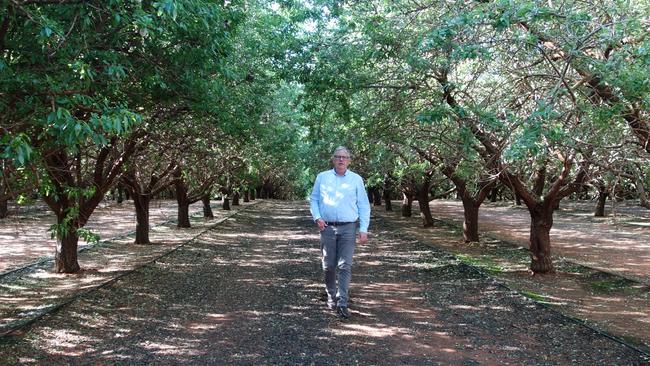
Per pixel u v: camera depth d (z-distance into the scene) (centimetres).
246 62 1098
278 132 1766
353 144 1109
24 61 458
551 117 480
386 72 915
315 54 970
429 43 524
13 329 616
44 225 2050
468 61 904
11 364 513
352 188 669
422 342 591
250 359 530
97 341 590
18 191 487
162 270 1080
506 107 672
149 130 978
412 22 815
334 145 1188
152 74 637
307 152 1997
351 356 540
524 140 421
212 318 693
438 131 911
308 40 991
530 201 1058
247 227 2175
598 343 588
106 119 354
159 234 1816
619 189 894
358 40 934
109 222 2266
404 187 2455
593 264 1206
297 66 971
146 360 526
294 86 1792
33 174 479
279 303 780
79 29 492
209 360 526
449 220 2489
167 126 1016
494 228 2095
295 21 1010
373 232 1953
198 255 1318
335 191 667
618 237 1797
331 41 978
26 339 591
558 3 559
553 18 507
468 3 583
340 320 680
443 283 955
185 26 519
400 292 872
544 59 569
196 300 802
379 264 1192
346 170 675
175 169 1534
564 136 477
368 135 955
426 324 667
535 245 1071
